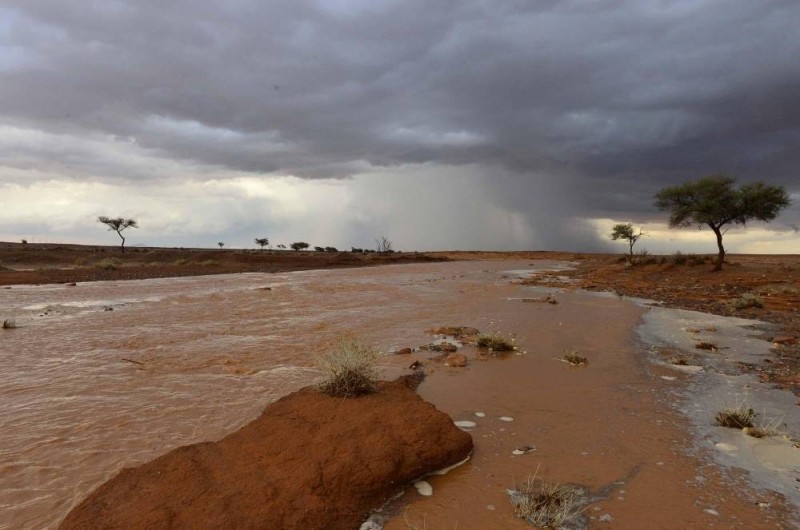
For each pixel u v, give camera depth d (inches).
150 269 1460.4
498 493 167.9
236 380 291.4
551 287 1024.2
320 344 399.2
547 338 444.8
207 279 1139.3
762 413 249.8
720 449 204.7
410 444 183.3
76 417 229.3
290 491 154.0
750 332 490.3
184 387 276.8
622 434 220.8
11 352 360.5
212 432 212.7
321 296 780.0
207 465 168.6
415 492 169.8
